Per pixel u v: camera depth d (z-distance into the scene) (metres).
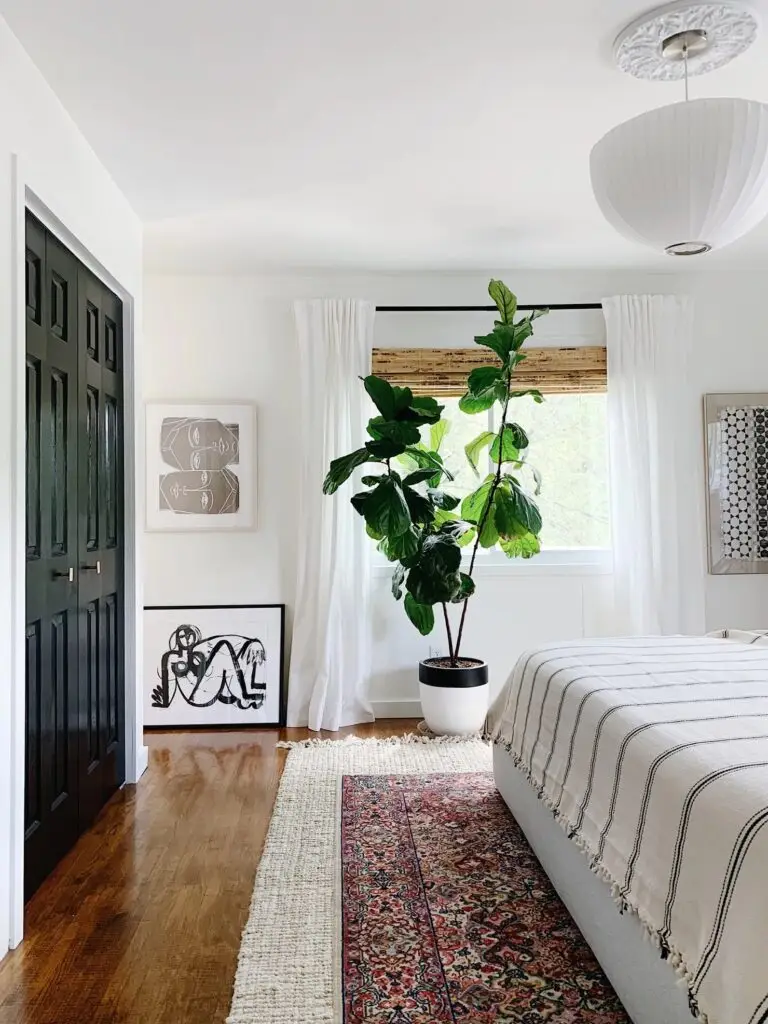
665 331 4.46
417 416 3.74
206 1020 1.78
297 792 3.24
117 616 3.37
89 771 2.94
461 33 2.20
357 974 1.95
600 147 2.07
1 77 2.09
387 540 4.02
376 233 3.86
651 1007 1.57
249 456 4.48
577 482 4.63
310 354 4.43
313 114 2.66
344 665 4.36
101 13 2.09
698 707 1.94
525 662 2.87
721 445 4.55
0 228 2.09
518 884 2.42
